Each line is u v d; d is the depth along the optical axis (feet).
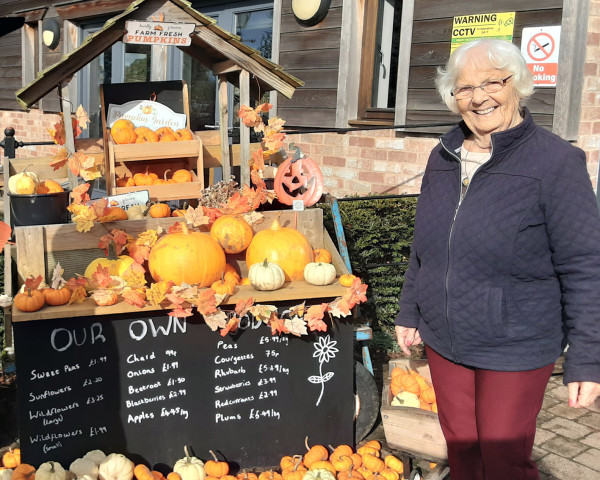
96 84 32.78
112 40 10.79
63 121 11.46
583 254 6.65
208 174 14.69
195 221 10.63
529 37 16.70
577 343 6.64
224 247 10.66
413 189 19.81
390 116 20.54
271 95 23.93
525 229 6.95
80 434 9.29
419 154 19.52
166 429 9.75
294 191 12.36
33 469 8.88
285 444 10.39
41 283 9.45
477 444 7.68
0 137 38.91
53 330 9.00
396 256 16.29
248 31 25.72
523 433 7.18
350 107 21.52
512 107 7.14
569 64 15.96
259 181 11.64
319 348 10.41
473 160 7.43
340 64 21.39
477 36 17.83
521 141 6.99
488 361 7.23
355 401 11.10
